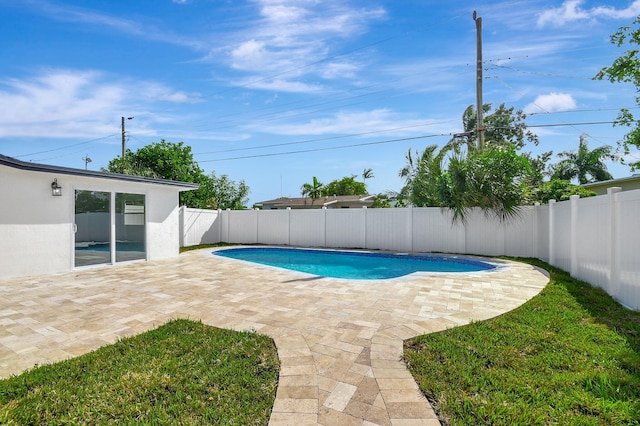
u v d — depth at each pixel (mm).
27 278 7832
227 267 9469
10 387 2865
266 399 2695
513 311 4855
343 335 4059
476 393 2701
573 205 7680
